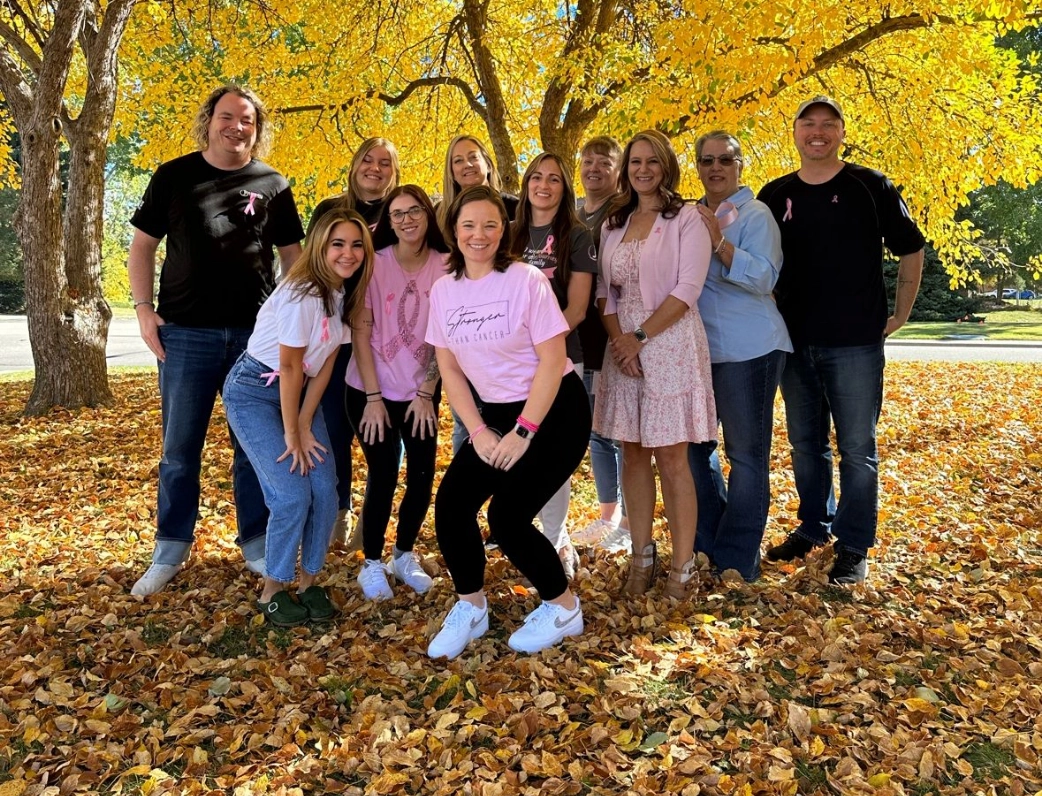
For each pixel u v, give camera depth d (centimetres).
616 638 337
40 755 268
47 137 908
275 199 399
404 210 361
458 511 318
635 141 358
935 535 477
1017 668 314
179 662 326
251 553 402
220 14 993
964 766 257
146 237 385
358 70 949
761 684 301
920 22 737
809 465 433
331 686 307
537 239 362
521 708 289
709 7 615
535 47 979
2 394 1121
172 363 385
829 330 393
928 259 3016
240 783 254
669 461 366
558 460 314
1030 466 647
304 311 333
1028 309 3784
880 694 298
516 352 309
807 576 402
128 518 546
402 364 377
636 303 362
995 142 880
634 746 265
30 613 380
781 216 406
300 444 349
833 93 940
